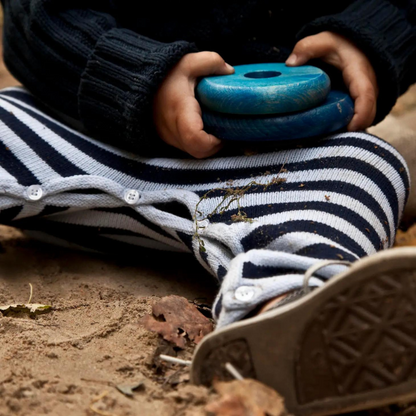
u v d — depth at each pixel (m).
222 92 0.89
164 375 0.81
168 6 0.95
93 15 0.95
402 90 1.01
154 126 0.92
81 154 0.92
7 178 0.90
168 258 0.96
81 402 0.78
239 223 0.86
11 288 0.92
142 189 0.91
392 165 0.90
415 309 0.75
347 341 0.76
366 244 0.84
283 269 0.81
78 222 0.93
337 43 0.94
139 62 0.91
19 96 1.00
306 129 0.89
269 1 0.96
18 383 0.79
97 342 0.84
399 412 0.79
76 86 0.95
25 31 0.96
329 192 0.86
